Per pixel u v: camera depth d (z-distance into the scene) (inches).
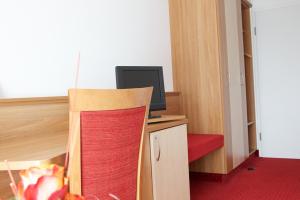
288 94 166.1
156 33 123.1
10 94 66.2
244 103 151.6
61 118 74.2
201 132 126.8
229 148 128.2
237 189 114.3
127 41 105.5
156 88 96.3
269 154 172.1
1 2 65.1
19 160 38.5
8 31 66.3
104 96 42.7
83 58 86.5
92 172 42.6
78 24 85.1
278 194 107.0
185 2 129.3
